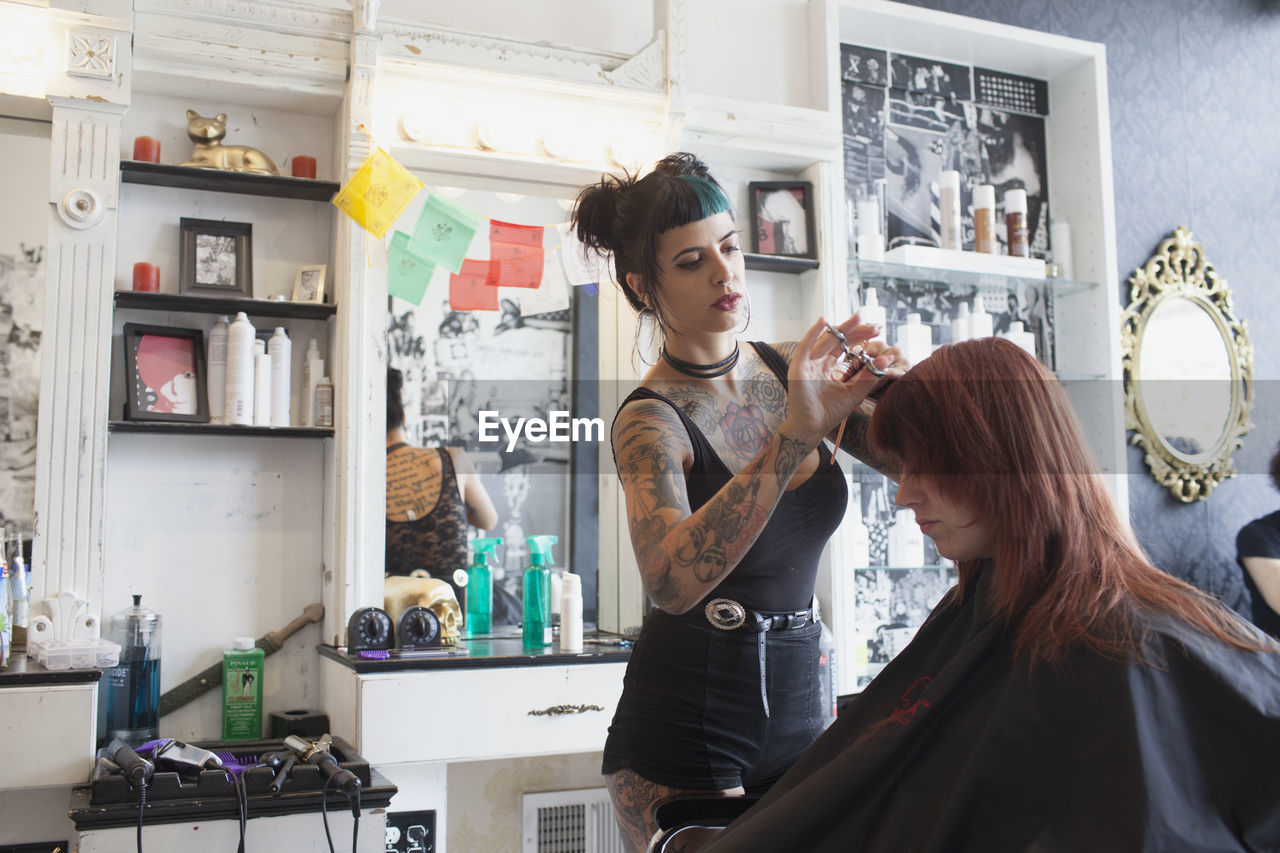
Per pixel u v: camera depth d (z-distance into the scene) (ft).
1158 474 11.06
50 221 6.99
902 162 10.27
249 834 5.85
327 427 7.80
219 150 7.80
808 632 4.11
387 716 6.79
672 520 3.54
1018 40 10.15
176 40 7.43
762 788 3.98
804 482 4.15
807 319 9.44
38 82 7.07
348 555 7.61
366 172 7.73
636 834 3.94
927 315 10.25
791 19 9.83
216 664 7.76
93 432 6.98
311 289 8.00
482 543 8.43
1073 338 10.63
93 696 6.28
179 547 7.75
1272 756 2.47
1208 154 11.78
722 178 9.36
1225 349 11.55
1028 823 2.61
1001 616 2.89
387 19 7.86
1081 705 2.60
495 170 8.57
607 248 4.39
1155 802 2.43
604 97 8.46
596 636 8.63
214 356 7.73
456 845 8.27
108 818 5.56
